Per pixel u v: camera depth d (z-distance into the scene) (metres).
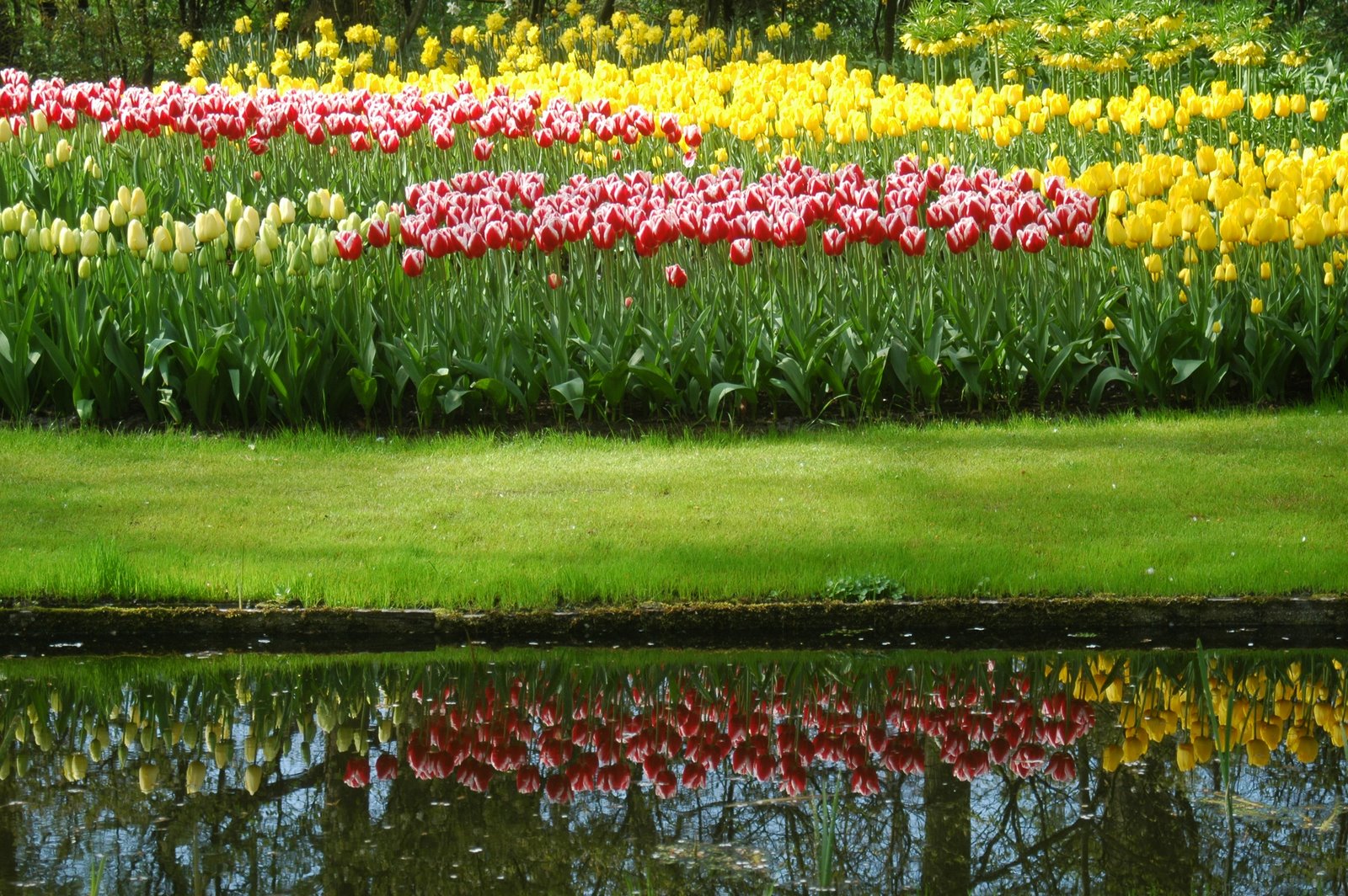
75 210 13.89
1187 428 10.53
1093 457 9.69
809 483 9.17
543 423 11.05
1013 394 11.18
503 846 4.66
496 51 24.27
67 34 25.28
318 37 25.47
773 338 11.23
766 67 17.27
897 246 11.56
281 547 7.95
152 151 15.40
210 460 9.87
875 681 6.59
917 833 4.80
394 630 7.11
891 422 10.92
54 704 6.28
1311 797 5.12
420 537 8.11
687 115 15.12
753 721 6.07
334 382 10.95
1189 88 14.09
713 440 10.43
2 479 9.25
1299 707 6.21
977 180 11.62
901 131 14.46
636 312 11.16
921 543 7.95
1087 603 7.18
